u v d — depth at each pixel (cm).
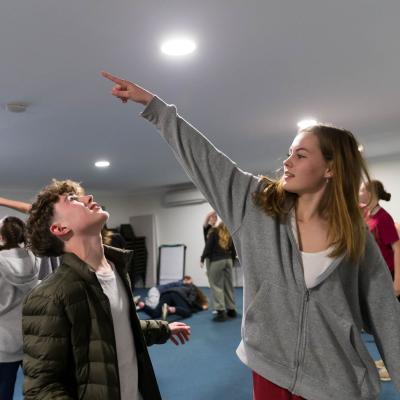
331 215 101
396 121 361
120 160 498
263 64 224
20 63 209
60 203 106
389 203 539
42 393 84
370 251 105
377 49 209
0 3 152
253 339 99
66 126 335
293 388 94
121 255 115
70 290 93
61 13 161
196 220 802
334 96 284
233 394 262
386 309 103
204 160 109
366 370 96
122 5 157
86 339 93
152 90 262
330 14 172
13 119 308
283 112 320
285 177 104
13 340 194
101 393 90
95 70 222
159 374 305
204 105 297
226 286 492
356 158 106
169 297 519
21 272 196
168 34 183
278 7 164
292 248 99
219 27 178
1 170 520
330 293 96
